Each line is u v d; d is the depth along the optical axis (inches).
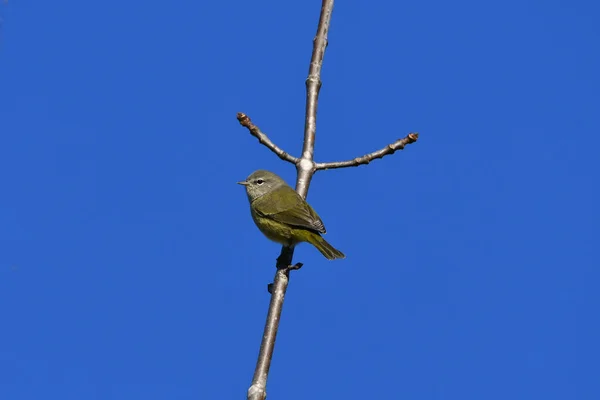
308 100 508.1
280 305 452.4
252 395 382.6
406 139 493.7
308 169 491.2
